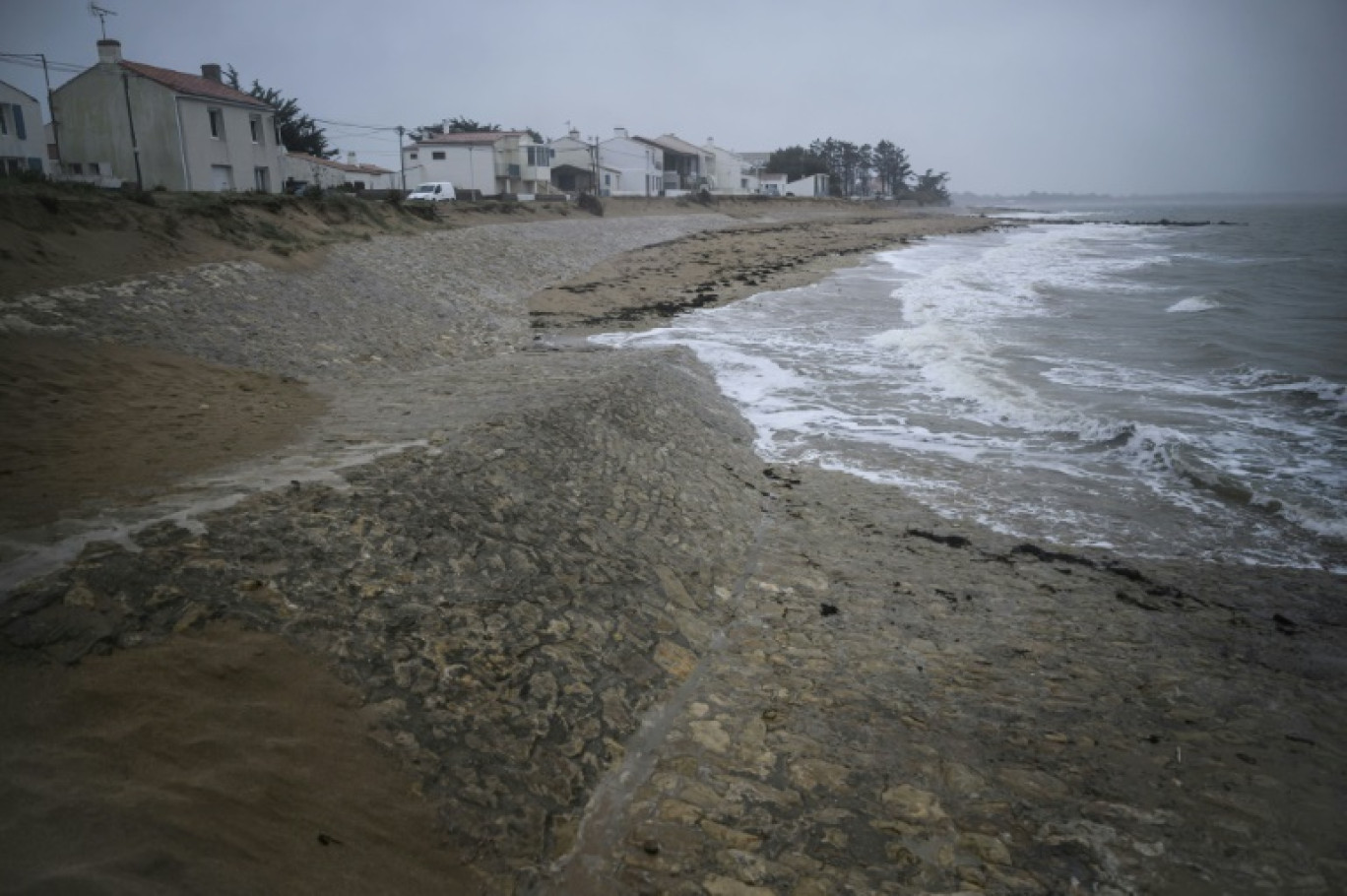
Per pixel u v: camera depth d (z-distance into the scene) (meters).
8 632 4.45
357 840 4.09
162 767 4.00
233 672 4.77
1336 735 6.08
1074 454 12.51
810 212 78.81
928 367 17.41
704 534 9.24
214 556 5.66
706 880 4.49
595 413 11.27
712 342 20.12
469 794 4.70
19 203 14.90
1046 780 5.48
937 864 4.70
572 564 7.42
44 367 10.43
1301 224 83.19
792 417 14.37
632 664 6.46
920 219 86.81
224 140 33.69
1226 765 5.69
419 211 31.14
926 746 5.81
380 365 15.34
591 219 46.03
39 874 3.18
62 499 6.41
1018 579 8.66
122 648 4.63
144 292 14.30
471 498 7.76
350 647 5.34
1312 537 9.71
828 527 9.97
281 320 15.72
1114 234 67.69
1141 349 19.16
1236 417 13.86
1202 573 8.84
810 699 6.37
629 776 5.33
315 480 7.33
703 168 87.81
